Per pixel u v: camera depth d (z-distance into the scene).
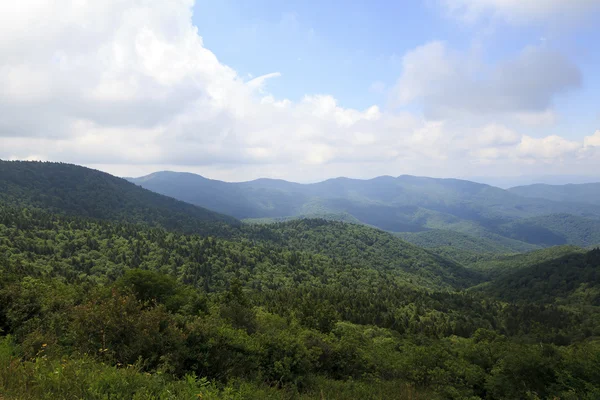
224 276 155.00
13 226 164.38
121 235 184.38
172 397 7.90
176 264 157.25
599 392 21.12
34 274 97.06
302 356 17.86
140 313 12.02
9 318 13.34
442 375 26.83
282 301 104.12
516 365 25.64
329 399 15.48
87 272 133.88
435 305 137.88
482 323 120.69
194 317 15.34
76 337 10.90
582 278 181.12
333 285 170.75
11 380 7.34
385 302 134.38
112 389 7.60
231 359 13.41
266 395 12.21
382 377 24.92
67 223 188.88
